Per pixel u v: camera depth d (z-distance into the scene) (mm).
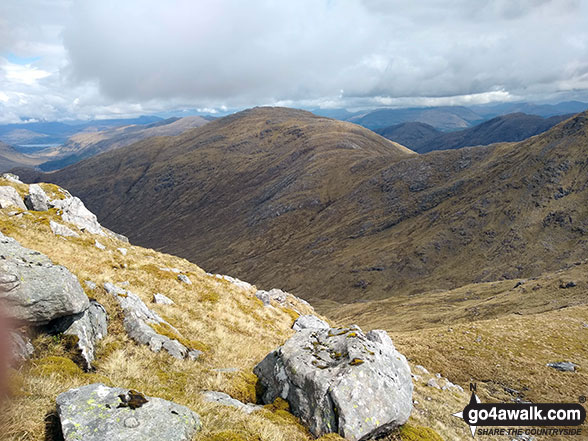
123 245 36250
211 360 14703
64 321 10867
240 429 8664
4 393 6926
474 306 136250
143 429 6840
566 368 38125
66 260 19375
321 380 11156
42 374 8578
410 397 12359
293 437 9641
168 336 14453
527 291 132250
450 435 16922
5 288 9102
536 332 51938
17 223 24516
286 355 13055
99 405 7180
